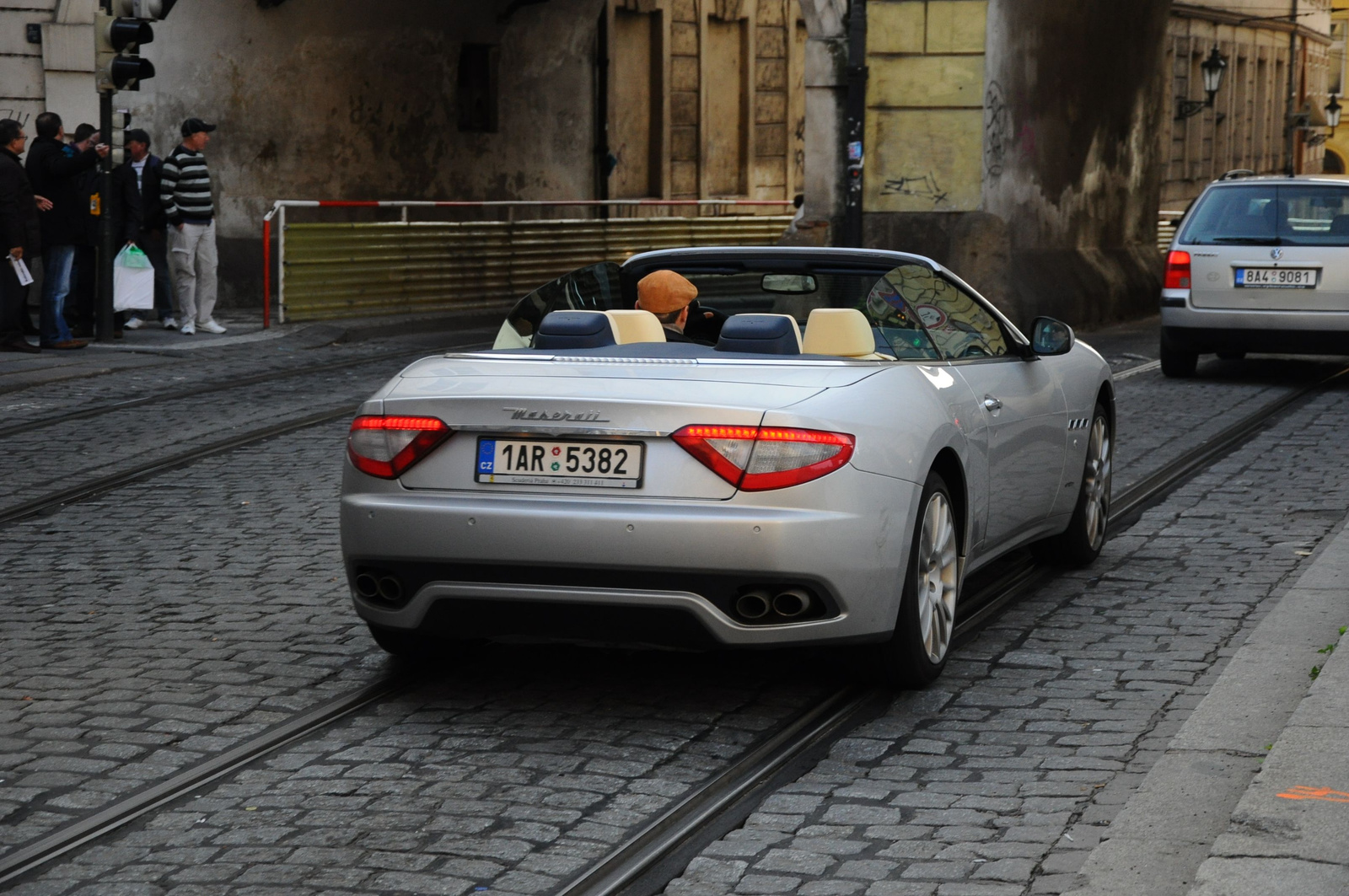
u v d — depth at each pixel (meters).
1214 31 50.06
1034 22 22.47
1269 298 16.14
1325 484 10.41
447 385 5.85
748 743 5.51
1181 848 4.33
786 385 5.71
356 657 6.60
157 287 19.64
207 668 6.41
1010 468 7.03
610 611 5.55
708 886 4.29
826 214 22.38
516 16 29.45
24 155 21.55
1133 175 26.78
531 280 24.92
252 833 4.69
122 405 13.69
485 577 5.64
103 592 7.70
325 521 9.30
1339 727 5.05
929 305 6.94
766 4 37.66
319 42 25.17
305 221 25.14
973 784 5.05
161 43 23.00
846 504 5.52
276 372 16.17
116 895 4.27
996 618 7.19
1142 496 10.02
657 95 34.22
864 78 21.84
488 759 5.33
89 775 5.20
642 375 5.77
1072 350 8.34
